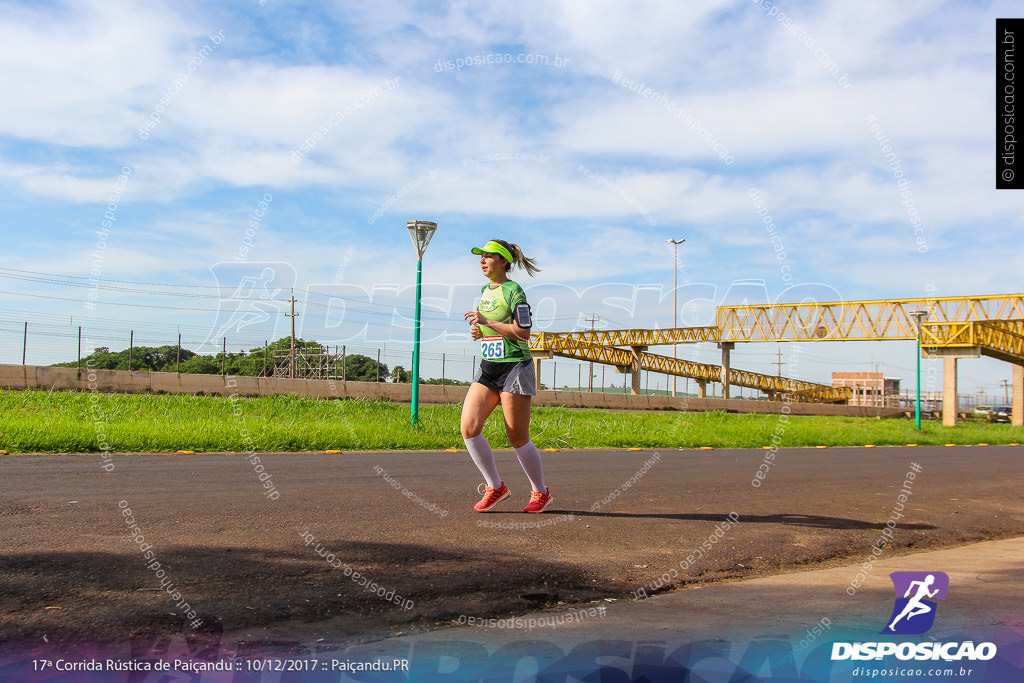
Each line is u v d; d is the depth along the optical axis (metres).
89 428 10.42
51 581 3.13
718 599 3.37
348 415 16.97
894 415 58.66
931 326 39.00
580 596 3.34
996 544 5.28
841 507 6.51
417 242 13.06
